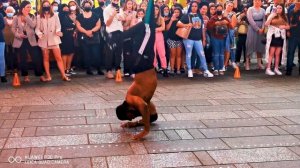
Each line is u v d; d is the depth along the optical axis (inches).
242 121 225.3
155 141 191.6
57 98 281.9
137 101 193.5
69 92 304.0
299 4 371.9
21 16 343.3
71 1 388.2
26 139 193.6
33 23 344.5
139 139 193.6
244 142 190.9
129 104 200.5
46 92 304.3
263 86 329.4
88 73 395.5
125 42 365.1
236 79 365.1
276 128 213.0
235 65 421.1
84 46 384.2
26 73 355.3
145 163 165.2
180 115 236.7
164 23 373.4
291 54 380.8
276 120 227.5
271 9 401.4
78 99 278.5
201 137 197.8
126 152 177.2
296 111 247.1
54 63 436.5
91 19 376.2
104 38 381.1
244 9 422.0
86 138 195.6
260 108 254.2
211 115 237.0
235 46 424.5
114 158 170.2
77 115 236.4
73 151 178.2
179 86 328.8
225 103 266.8
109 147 183.3
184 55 395.9
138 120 223.9
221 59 388.5
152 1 196.7
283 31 378.9
